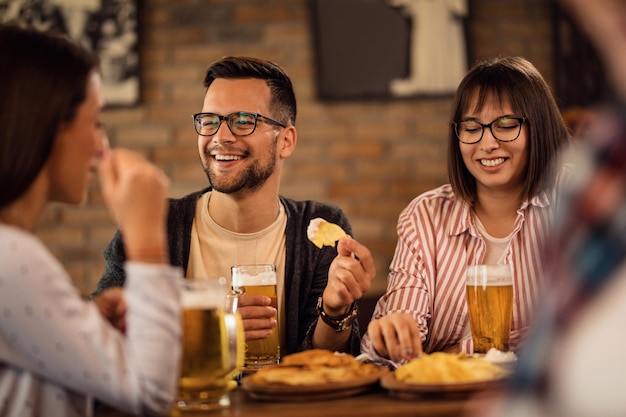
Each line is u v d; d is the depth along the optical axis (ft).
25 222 4.12
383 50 13.79
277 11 13.99
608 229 2.19
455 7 13.80
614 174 2.22
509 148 6.43
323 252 7.13
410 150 14.01
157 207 3.98
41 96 4.00
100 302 4.68
